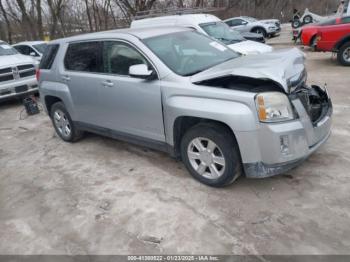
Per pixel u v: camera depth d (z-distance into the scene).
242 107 2.96
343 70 8.82
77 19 25.41
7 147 5.57
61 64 4.91
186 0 22.44
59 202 3.61
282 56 3.52
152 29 4.34
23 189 4.02
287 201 3.15
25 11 21.73
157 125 3.72
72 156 4.83
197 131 3.35
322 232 2.71
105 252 2.78
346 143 4.21
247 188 3.43
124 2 21.27
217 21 9.16
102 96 4.26
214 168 3.39
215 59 3.99
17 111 8.02
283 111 2.93
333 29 9.29
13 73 7.95
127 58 3.91
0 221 3.41
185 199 3.37
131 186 3.75
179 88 3.36
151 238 2.87
